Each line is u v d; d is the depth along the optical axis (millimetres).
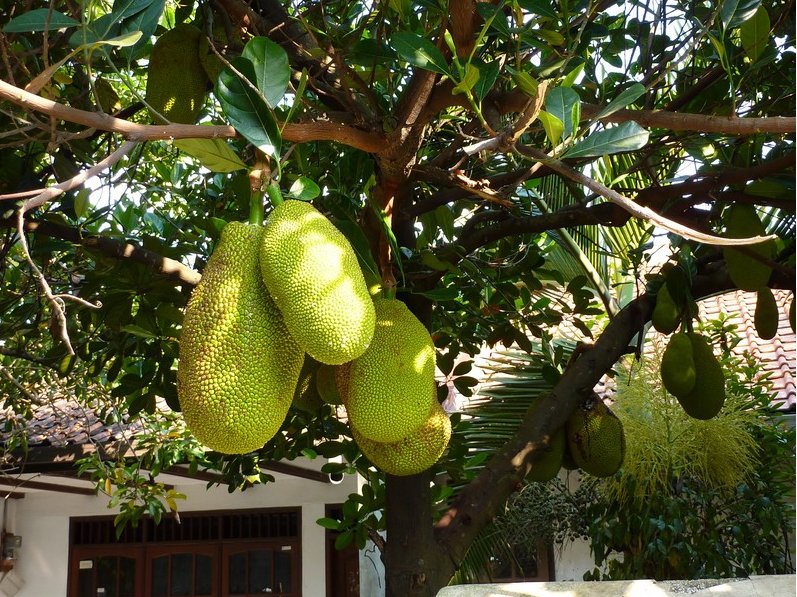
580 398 2689
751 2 1607
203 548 7434
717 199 2369
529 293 3479
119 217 3510
